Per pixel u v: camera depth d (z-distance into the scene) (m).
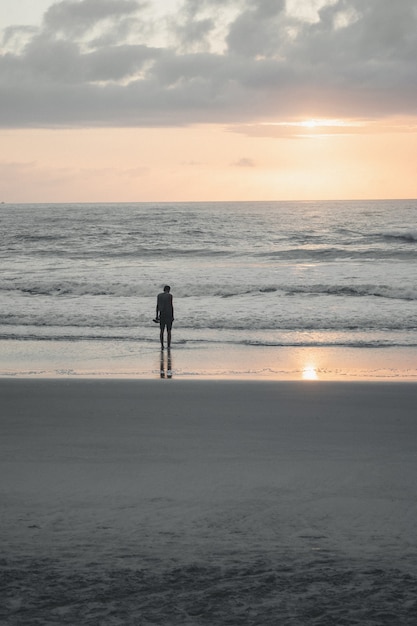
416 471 6.66
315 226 74.69
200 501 5.79
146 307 24.67
